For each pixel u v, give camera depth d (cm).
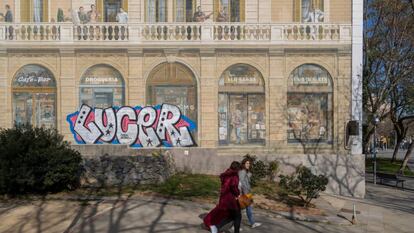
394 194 2184
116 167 1486
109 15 2022
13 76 1975
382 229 1343
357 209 1619
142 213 1154
